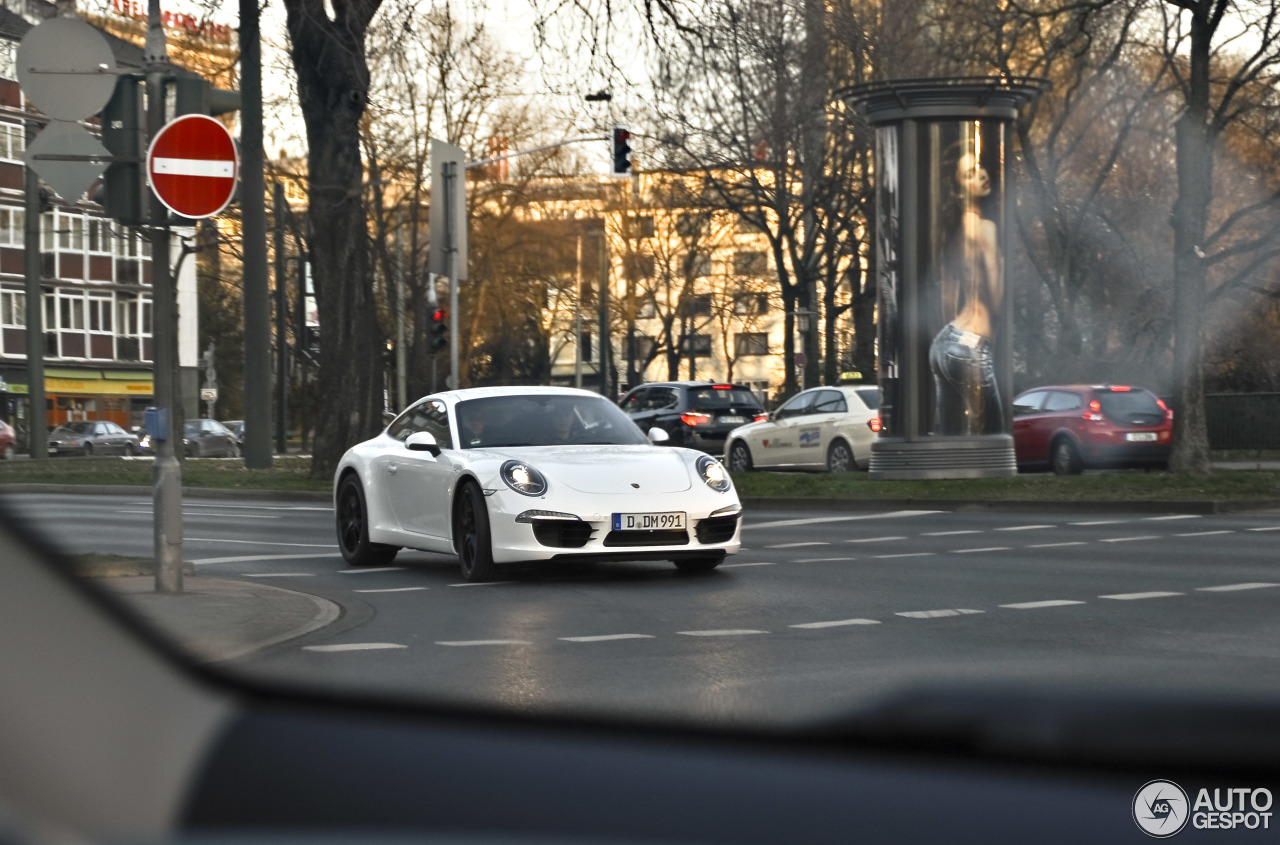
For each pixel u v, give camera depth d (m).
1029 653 10.55
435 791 3.92
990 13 37.44
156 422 13.69
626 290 93.62
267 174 52.81
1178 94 46.66
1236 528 22.62
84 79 13.91
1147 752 2.97
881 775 3.28
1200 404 33.06
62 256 95.12
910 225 33.44
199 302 107.62
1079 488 29.11
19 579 3.17
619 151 41.72
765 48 34.12
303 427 83.81
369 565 18.08
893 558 18.39
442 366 80.75
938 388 33.22
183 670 3.73
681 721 4.65
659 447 16.89
